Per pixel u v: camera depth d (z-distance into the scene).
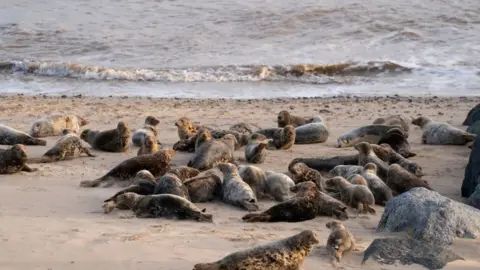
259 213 31.39
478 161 36.34
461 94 77.25
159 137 54.41
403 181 36.34
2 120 61.38
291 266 23.23
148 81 85.31
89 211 32.53
